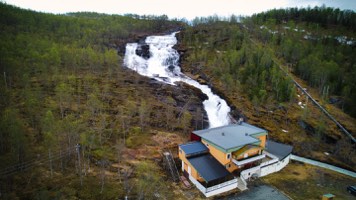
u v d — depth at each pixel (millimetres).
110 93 72250
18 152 36312
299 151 58781
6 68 65625
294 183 46625
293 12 177625
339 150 59188
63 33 106750
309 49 110562
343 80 89188
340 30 147625
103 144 50375
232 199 40531
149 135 57250
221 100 79562
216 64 97688
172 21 182875
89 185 37812
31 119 49625
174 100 75938
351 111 75938
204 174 41812
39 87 64938
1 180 33719
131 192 37906
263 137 54094
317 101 81188
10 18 100812
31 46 79750
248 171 46594
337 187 46219
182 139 58031
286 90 79875
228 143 46875
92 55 86875
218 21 163625
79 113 57562
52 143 40344
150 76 93500
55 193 33719
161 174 45031
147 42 128875
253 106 74812
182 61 110688
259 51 98625
